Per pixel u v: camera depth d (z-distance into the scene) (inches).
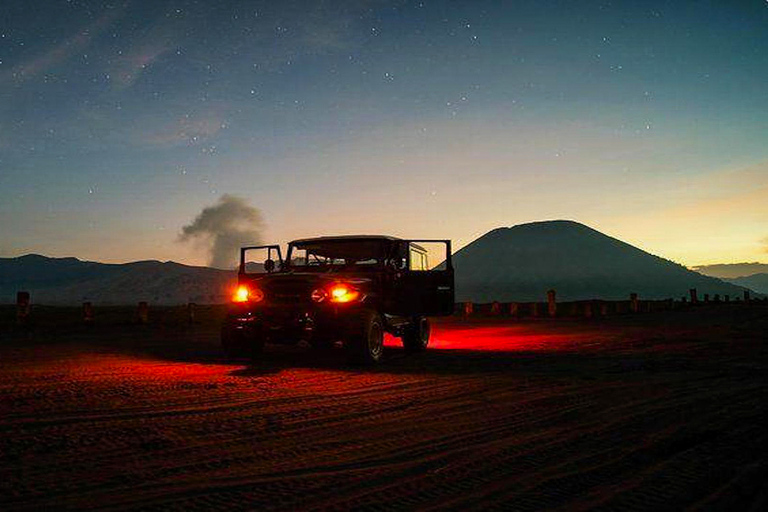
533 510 117.0
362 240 396.5
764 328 684.1
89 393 239.1
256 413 205.6
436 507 118.1
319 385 270.2
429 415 206.4
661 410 216.2
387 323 380.8
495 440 172.4
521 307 1402.6
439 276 432.5
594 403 229.8
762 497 124.9
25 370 312.7
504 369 333.7
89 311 727.7
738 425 192.1
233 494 123.9
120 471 137.8
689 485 132.4
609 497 124.6
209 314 1031.6
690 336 583.2
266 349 444.1
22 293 657.0
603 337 586.6
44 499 118.5
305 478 135.2
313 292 350.6
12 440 163.5
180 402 222.8
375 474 139.0
